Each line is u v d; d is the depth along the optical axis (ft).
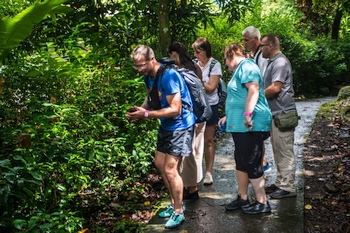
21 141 11.91
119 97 17.10
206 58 15.75
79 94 15.35
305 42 47.57
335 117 28.02
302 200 14.48
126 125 16.29
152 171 17.79
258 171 13.32
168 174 12.72
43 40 18.48
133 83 16.65
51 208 12.21
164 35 21.89
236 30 35.01
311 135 23.71
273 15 45.68
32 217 9.91
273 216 13.37
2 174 9.83
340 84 54.60
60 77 14.39
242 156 13.20
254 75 12.67
